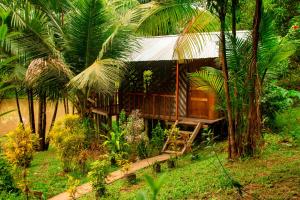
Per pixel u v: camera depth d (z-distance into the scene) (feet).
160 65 46.73
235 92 26.50
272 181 22.00
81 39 41.86
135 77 48.88
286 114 40.63
